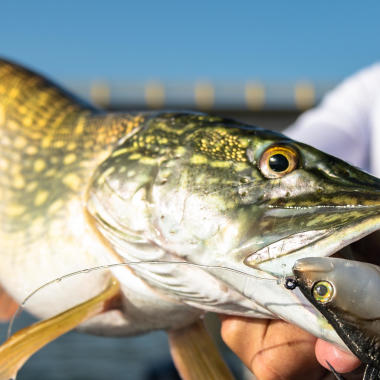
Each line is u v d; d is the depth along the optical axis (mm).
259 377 368
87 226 403
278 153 359
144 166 386
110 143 412
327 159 357
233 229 352
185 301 383
